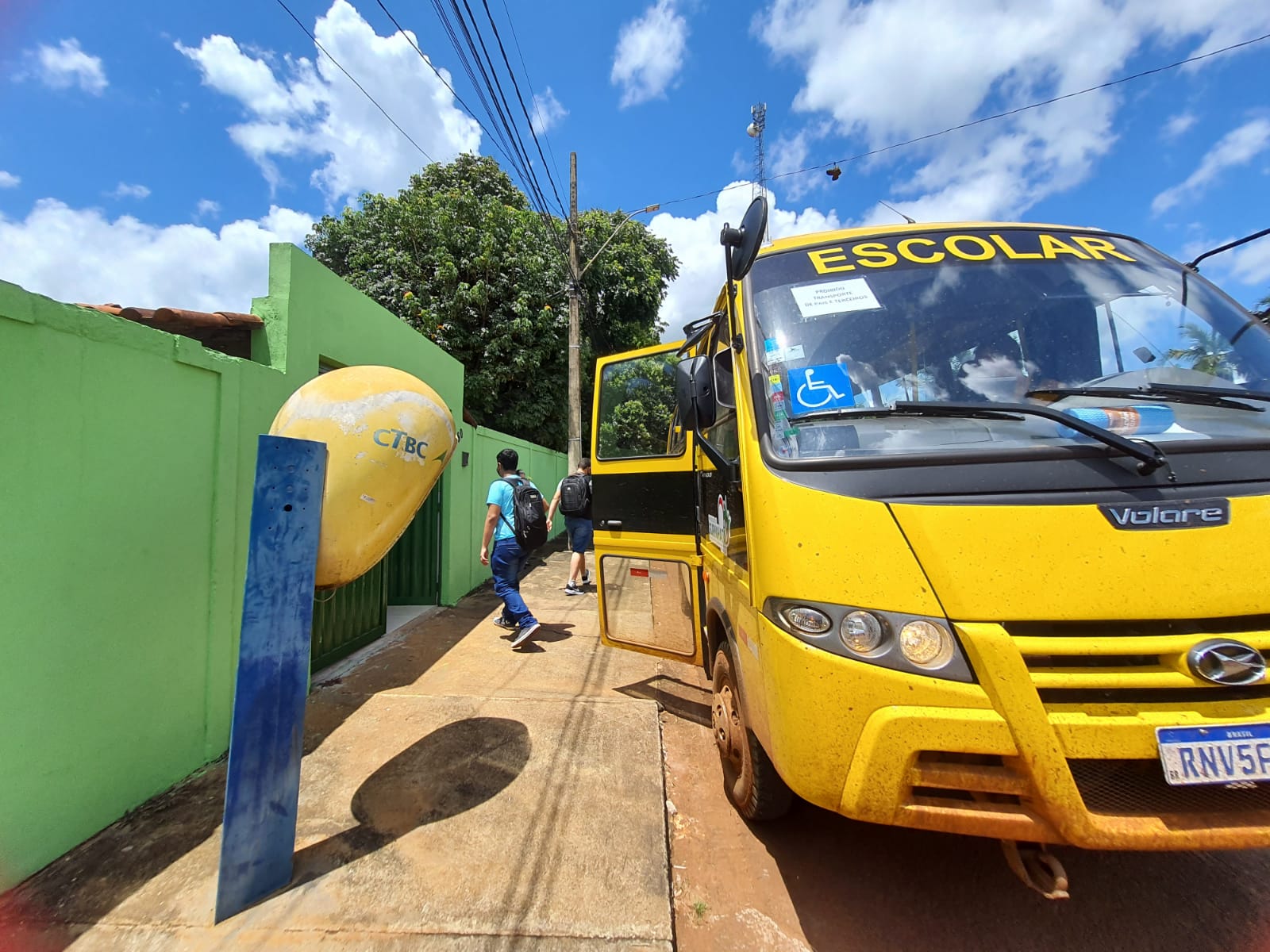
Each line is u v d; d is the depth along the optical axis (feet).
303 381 13.41
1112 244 8.77
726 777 9.88
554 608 22.16
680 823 9.02
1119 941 6.66
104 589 8.13
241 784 6.82
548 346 43.60
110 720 8.25
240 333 12.94
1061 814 5.07
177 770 9.45
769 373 7.19
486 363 40.42
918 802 5.41
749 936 6.90
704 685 14.44
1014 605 5.36
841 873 7.88
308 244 44.75
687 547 11.61
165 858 7.66
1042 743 5.11
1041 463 5.83
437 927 6.64
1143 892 7.38
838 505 5.89
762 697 6.63
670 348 12.67
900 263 8.28
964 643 5.35
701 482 11.03
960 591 5.43
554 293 45.57
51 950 6.26
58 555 7.48
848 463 6.12
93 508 7.95
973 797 5.47
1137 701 5.27
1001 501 5.63
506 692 13.57
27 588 7.11
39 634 7.27
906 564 5.58
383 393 8.34
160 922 6.63
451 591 22.30
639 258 56.54
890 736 5.32
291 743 7.29
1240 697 5.31
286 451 7.20
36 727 7.25
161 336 9.03
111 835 8.07
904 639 5.46
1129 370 7.23
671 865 8.05
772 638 6.08
